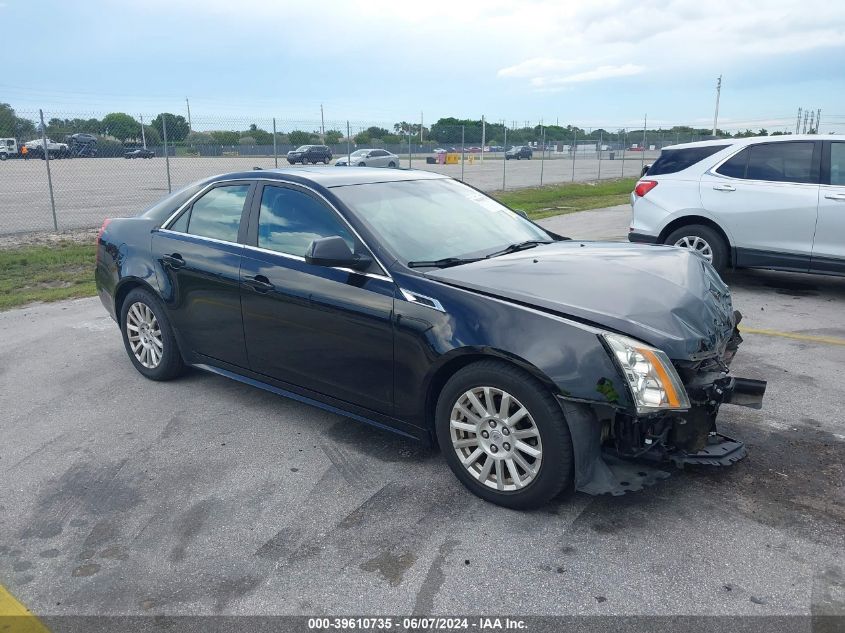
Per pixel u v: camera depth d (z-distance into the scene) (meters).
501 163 45.41
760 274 9.20
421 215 4.24
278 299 4.12
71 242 12.75
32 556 3.07
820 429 4.20
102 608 2.73
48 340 6.36
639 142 45.19
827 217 7.22
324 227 4.05
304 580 2.87
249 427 4.40
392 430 3.82
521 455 3.31
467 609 2.68
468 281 3.51
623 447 3.18
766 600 2.69
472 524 3.25
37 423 4.51
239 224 4.49
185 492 3.60
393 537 3.16
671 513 3.31
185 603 2.75
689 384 3.16
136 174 27.62
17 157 20.75
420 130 32.06
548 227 14.52
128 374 5.42
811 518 3.25
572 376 3.04
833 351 5.72
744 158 7.80
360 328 3.74
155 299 5.00
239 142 22.27
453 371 3.53
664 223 8.24
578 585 2.80
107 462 3.95
